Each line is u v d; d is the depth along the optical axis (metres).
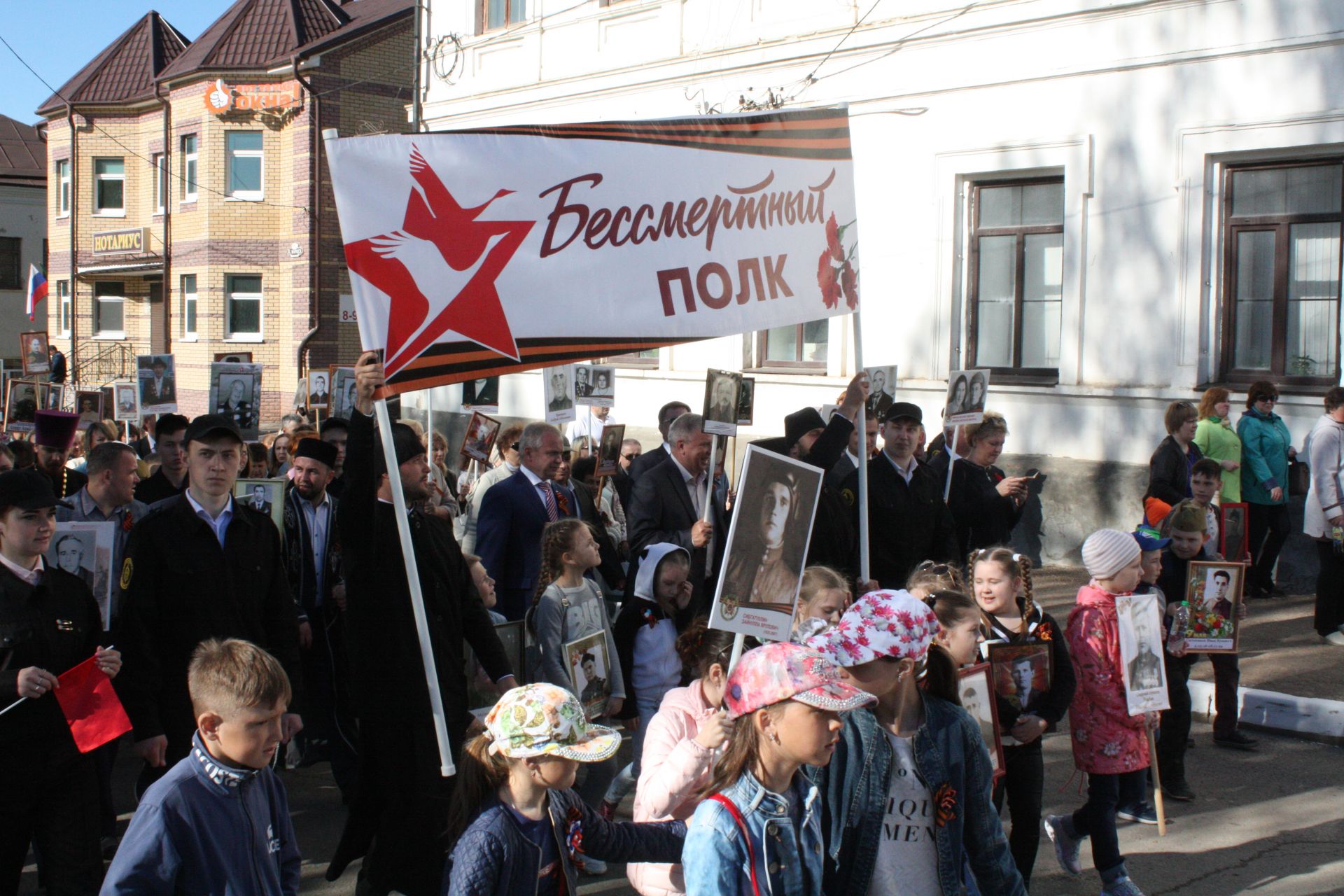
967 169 13.07
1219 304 11.61
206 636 4.57
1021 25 12.56
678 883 3.55
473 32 18.70
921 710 3.24
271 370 29.61
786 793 2.93
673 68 15.72
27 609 4.20
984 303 13.24
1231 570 6.10
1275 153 11.20
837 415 5.50
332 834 5.86
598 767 5.29
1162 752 6.13
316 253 28.44
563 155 4.45
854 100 13.94
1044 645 4.53
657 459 8.02
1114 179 12.06
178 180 30.95
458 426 19.69
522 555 6.50
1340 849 5.52
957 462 7.57
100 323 35.50
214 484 4.64
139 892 2.94
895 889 3.12
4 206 42.03
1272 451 10.29
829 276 5.44
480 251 4.20
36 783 4.16
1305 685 7.88
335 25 29.94
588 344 4.45
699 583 5.93
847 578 5.87
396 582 4.46
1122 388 11.97
